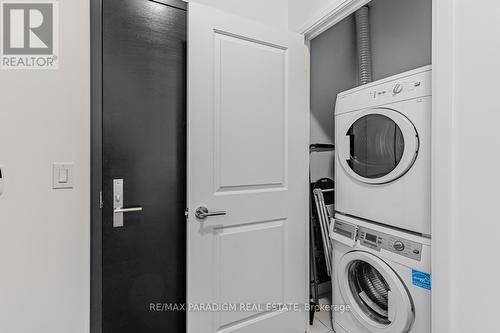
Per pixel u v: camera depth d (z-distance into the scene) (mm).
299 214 1654
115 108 1238
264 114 1513
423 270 1182
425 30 1852
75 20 1264
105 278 1236
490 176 861
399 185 1333
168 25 1359
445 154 977
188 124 1301
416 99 1256
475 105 894
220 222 1393
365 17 2129
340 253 1658
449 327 969
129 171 1275
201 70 1324
